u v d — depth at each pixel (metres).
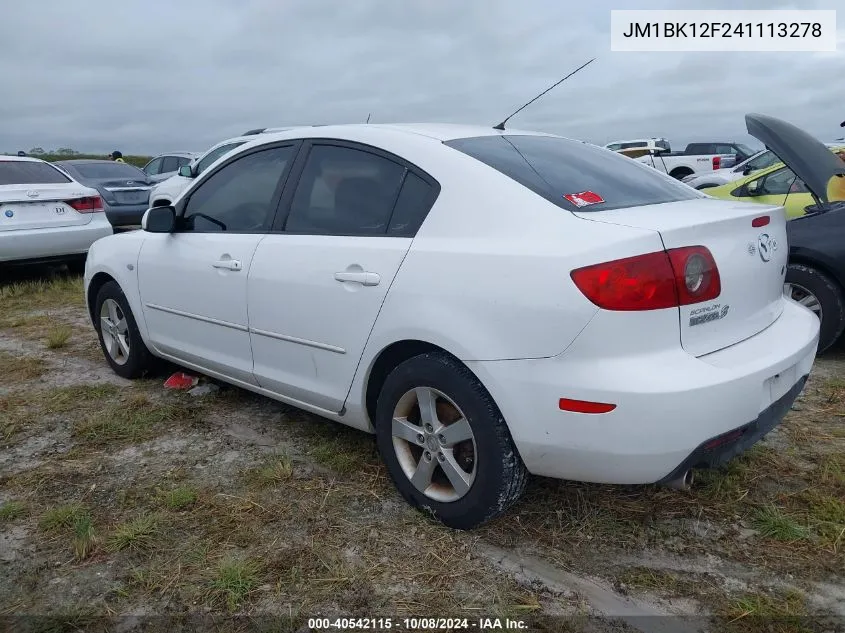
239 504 3.10
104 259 4.66
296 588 2.54
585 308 2.34
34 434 3.93
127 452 3.66
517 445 2.56
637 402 2.30
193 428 3.94
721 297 2.52
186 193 4.11
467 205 2.74
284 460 3.46
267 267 3.40
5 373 5.02
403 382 2.87
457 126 3.41
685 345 2.43
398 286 2.81
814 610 2.37
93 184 12.07
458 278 2.63
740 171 11.23
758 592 2.47
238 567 2.61
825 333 4.72
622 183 3.09
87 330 6.32
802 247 4.71
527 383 2.47
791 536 2.75
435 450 2.83
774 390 2.66
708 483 3.14
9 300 7.66
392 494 3.15
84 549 2.75
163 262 4.11
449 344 2.64
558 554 2.70
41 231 7.88
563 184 2.84
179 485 3.28
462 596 2.48
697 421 2.33
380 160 3.12
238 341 3.68
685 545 2.74
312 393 3.31
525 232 2.56
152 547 2.79
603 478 2.49
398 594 2.50
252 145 3.78
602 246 2.36
